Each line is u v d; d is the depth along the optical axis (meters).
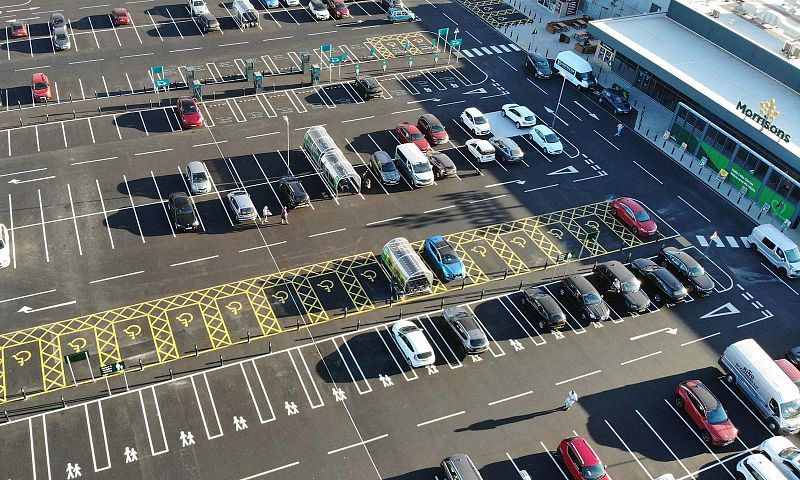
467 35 97.31
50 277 54.66
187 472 42.06
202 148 70.38
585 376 50.53
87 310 52.16
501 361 51.06
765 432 47.97
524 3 109.00
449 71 88.06
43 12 93.69
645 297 56.00
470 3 107.31
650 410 48.53
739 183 71.31
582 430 46.78
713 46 85.56
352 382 48.47
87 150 68.75
